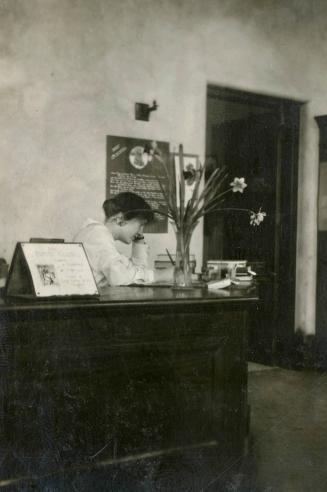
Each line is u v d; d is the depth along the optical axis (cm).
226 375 288
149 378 266
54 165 412
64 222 418
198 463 278
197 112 488
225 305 285
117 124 442
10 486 229
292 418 400
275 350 579
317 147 572
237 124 611
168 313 269
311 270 576
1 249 391
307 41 568
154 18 459
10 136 393
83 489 245
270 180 580
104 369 253
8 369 229
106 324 252
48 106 408
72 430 244
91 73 427
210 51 496
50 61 408
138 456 261
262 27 533
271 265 579
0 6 386
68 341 242
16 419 231
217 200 616
